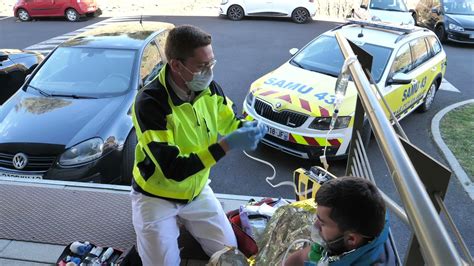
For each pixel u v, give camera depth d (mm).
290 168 5586
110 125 4523
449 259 919
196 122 2180
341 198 1365
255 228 2920
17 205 3619
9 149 4277
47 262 3004
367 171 2350
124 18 17906
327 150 5309
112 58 5484
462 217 4730
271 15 17094
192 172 1946
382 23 7340
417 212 1067
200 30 1982
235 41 13672
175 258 2426
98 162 4289
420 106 7758
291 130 5391
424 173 1475
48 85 5207
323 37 7043
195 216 2529
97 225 3393
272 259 2277
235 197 3762
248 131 1954
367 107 1796
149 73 5562
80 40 5891
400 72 6422
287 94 5668
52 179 4176
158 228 2311
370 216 1348
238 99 8305
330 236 1437
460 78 10273
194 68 1966
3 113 4789
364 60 2660
